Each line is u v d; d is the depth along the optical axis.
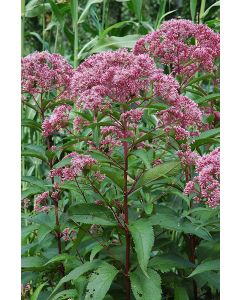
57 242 1.15
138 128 0.98
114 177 0.91
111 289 1.00
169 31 1.22
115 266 0.98
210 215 0.94
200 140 1.04
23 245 1.18
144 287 0.86
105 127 1.01
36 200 1.05
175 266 0.92
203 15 1.49
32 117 1.48
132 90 0.91
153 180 0.91
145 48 1.26
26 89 1.14
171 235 1.22
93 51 1.56
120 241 1.02
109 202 0.96
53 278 1.12
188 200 0.95
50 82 1.14
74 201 1.19
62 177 1.02
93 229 1.04
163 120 0.95
